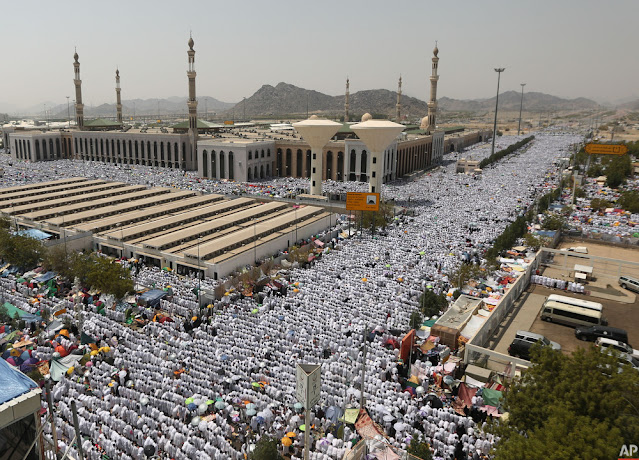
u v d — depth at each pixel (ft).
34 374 123.54
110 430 106.11
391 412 114.62
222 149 484.33
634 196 355.56
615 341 144.36
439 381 131.64
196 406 115.44
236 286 197.26
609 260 208.64
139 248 229.45
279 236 253.65
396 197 401.90
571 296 193.36
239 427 112.47
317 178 390.42
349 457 96.27
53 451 76.79
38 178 460.14
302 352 143.64
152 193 346.95
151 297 178.29
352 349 142.92
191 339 151.74
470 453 102.06
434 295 174.91
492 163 633.20
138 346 143.02
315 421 113.50
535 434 78.84
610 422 81.97
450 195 412.36
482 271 203.21
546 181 481.05
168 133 579.07
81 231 244.83
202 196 348.59
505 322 169.27
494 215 330.13
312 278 208.74
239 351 141.49
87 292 186.80
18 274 203.31
